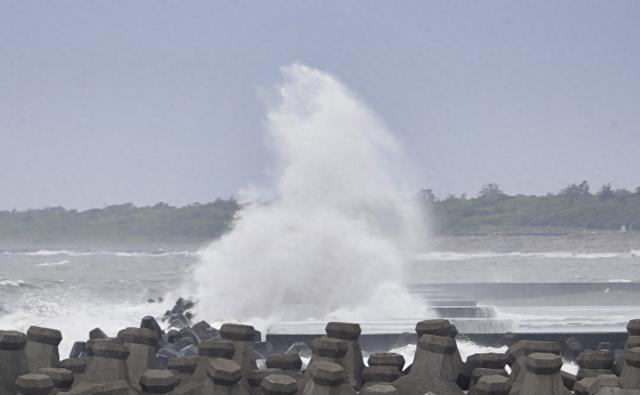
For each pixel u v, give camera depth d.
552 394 28.16
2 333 29.69
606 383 29.22
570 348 49.06
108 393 26.66
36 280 148.38
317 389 27.12
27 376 27.08
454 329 33.25
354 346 32.09
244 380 29.91
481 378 28.16
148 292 115.81
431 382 29.84
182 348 47.31
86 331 61.31
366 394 26.45
